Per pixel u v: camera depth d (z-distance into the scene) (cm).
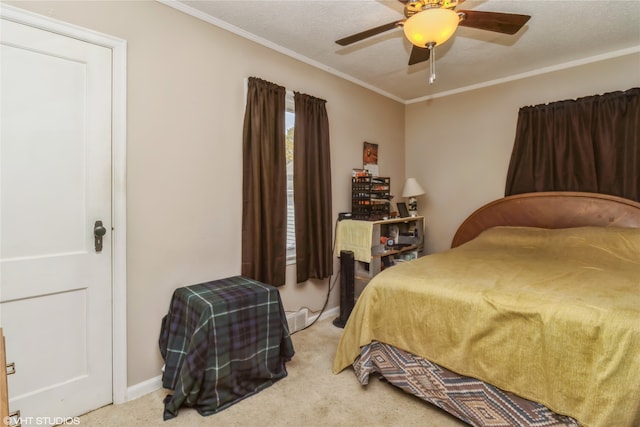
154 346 198
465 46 267
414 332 178
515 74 330
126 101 183
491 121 350
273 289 207
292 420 168
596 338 127
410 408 177
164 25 199
